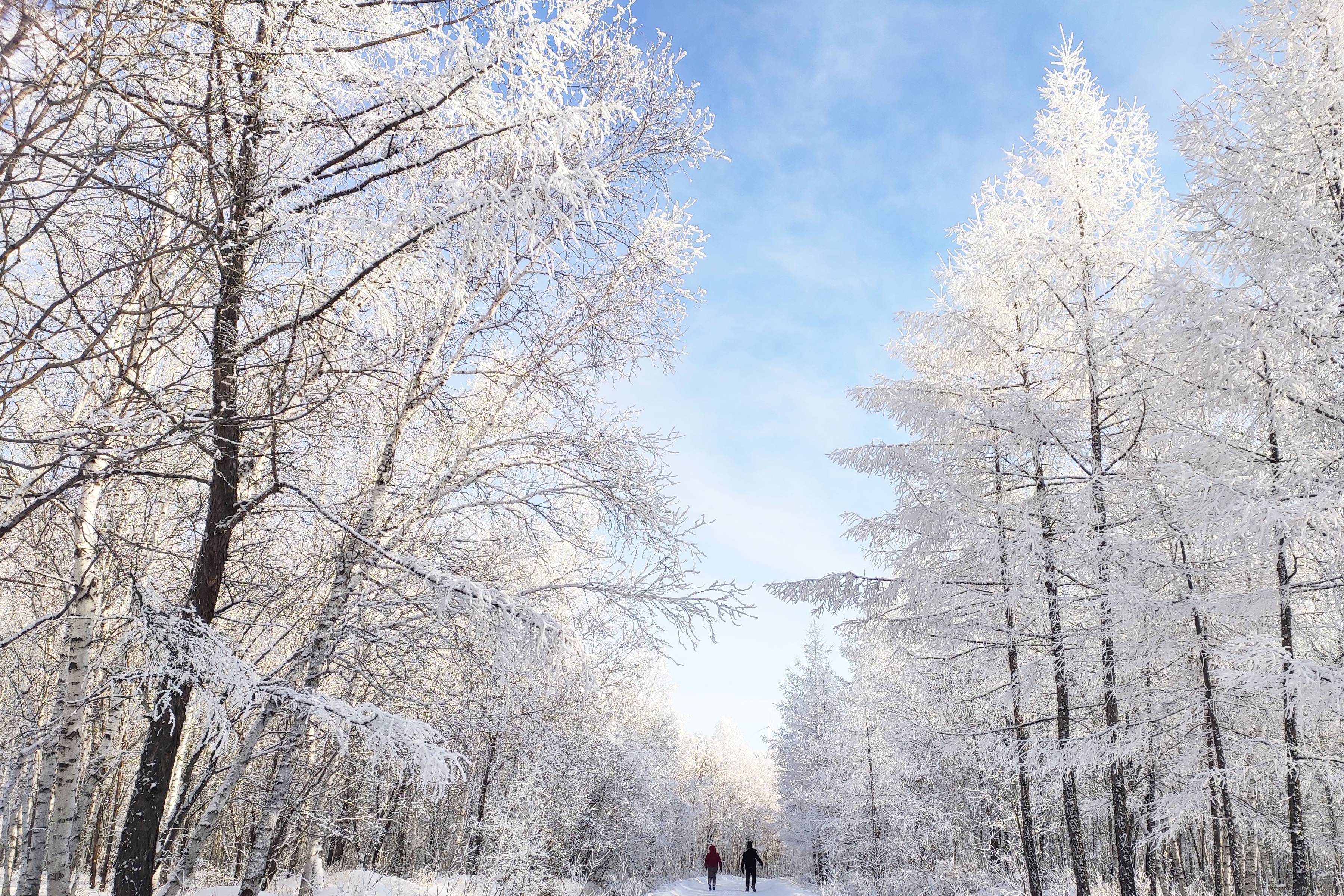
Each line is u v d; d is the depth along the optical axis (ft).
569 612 24.40
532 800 36.14
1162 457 28.53
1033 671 31.40
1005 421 32.32
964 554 34.65
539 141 14.17
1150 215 32.58
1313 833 41.09
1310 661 20.99
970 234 38.09
